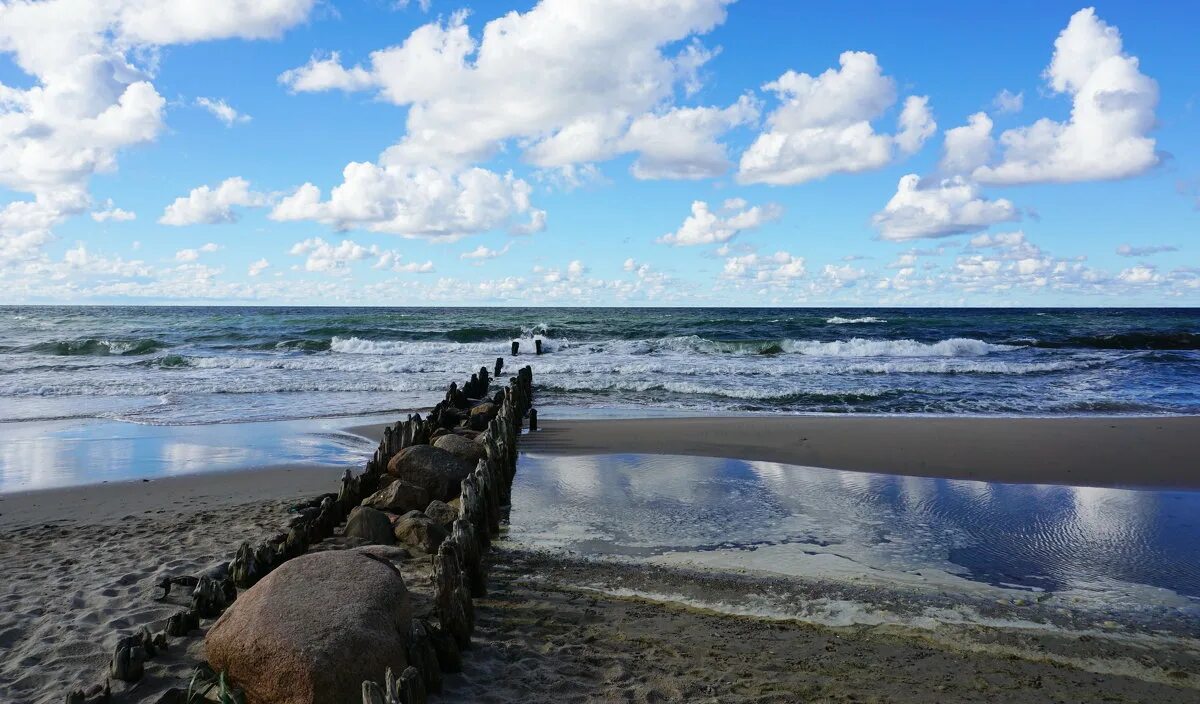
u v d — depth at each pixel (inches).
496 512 314.3
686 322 1946.4
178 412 647.8
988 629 219.3
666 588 251.1
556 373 911.7
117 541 291.7
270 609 167.0
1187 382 832.9
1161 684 187.6
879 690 182.1
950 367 933.8
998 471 426.0
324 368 973.8
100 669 184.1
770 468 436.1
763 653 202.1
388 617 174.7
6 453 472.7
